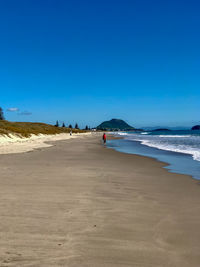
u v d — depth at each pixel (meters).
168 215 6.01
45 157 19.34
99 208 6.48
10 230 4.84
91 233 4.80
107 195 7.91
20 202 6.87
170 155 22.36
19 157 18.94
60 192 8.16
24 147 28.72
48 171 12.52
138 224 5.36
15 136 45.53
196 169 14.26
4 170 12.60
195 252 4.13
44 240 4.43
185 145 36.81
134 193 8.29
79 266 3.61
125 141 52.69
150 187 9.31
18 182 9.67
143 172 13.02
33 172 12.12
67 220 5.49
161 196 7.94
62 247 4.18
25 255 3.88
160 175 12.12
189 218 5.81
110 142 48.31
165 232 4.95
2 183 9.43
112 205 6.79
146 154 23.38
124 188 9.02
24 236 4.57
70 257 3.85
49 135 80.69
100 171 12.94
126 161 17.83
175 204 7.02
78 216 5.79
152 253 4.06
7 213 5.88
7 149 25.28
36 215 5.79
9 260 3.71
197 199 7.60
